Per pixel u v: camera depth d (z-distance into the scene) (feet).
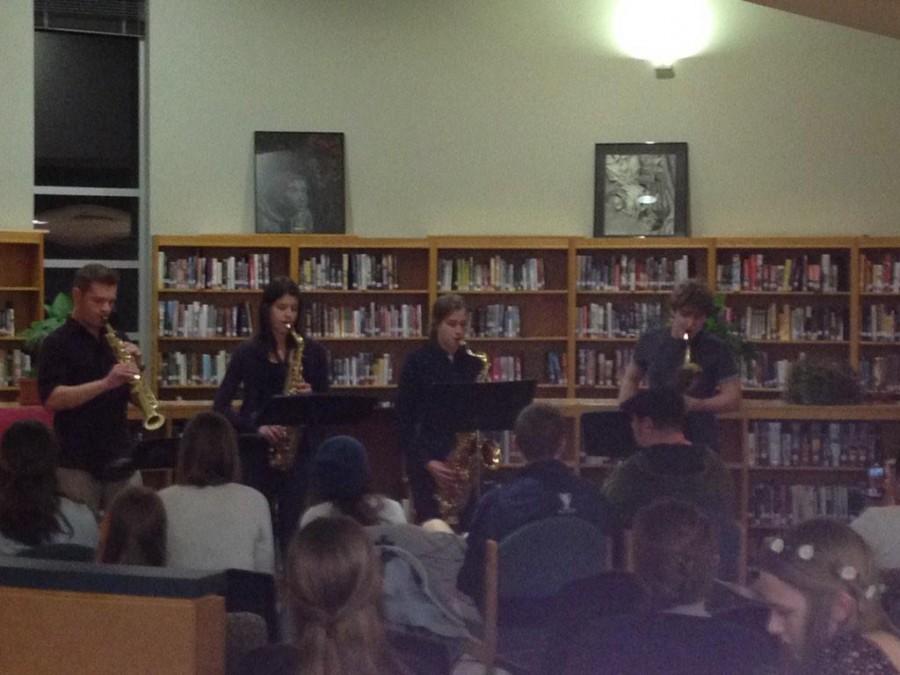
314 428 17.67
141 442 16.38
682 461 13.80
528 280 30.12
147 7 30.22
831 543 7.97
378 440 20.72
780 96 30.53
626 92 30.60
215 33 29.99
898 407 22.48
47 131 30.86
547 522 12.73
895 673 7.55
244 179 30.01
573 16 30.63
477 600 12.96
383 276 29.94
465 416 16.94
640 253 30.50
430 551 12.72
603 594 10.63
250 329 29.71
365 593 7.80
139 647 8.52
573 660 9.07
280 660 8.19
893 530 11.58
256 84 30.09
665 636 8.84
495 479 26.66
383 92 30.42
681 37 30.50
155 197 29.76
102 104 30.96
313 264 29.76
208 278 29.48
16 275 28.66
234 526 12.96
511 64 30.58
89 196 31.04
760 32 30.48
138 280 30.96
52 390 16.60
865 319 30.01
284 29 30.17
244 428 17.67
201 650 8.48
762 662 8.82
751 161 30.55
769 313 30.12
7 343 28.55
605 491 14.02
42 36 30.63
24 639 8.75
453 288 30.01
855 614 7.85
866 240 29.53
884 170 30.48
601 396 30.53
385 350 30.37
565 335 30.45
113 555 10.88
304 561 7.80
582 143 30.63
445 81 30.50
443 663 8.71
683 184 30.40
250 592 11.05
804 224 30.53
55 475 12.53
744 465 22.97
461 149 30.53
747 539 23.32
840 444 24.82
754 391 29.99
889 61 30.40
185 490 13.06
